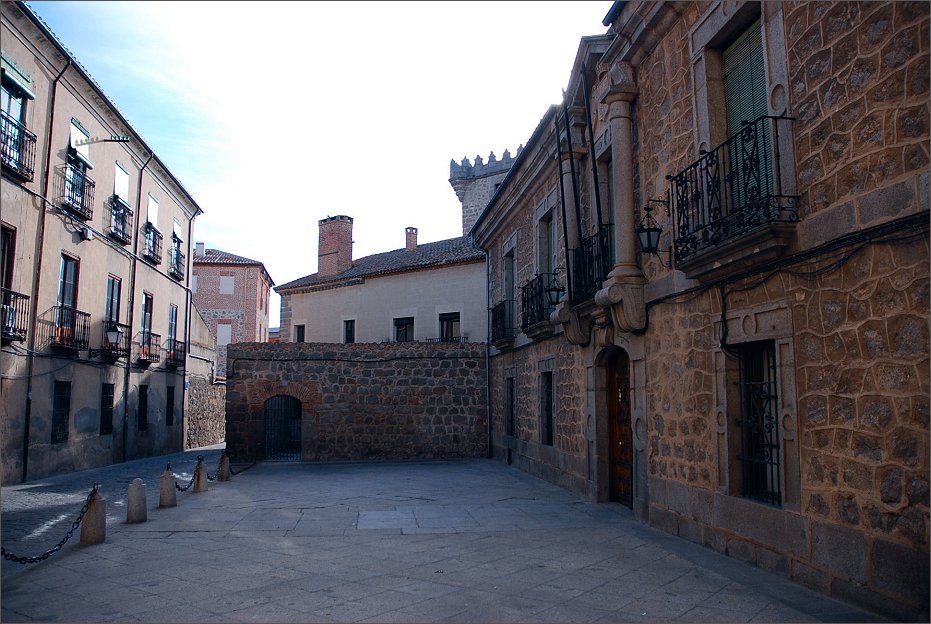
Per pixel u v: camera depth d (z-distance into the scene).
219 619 4.63
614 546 6.91
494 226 17.06
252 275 41.06
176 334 24.28
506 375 16.81
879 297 4.50
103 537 7.27
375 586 5.45
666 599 5.02
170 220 23.39
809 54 5.24
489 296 18.72
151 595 5.23
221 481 13.52
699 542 6.88
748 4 6.07
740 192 6.45
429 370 18.89
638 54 8.38
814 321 5.13
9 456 13.25
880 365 4.48
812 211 5.18
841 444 4.83
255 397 18.28
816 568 5.07
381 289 27.48
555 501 10.24
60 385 15.40
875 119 4.56
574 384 11.11
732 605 4.83
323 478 14.04
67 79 15.16
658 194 7.98
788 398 5.43
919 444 4.16
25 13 12.99
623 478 9.56
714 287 6.59
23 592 5.33
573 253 10.60
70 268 15.91
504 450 16.98
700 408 6.89
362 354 18.75
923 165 4.17
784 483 5.48
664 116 7.84
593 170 9.41
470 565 6.15
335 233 30.70
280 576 5.79
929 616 4.05
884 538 4.42
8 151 12.87
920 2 4.23
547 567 6.05
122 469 16.88
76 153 15.80
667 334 7.66
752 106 6.34
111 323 17.72
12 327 13.03
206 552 6.75
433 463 17.55
